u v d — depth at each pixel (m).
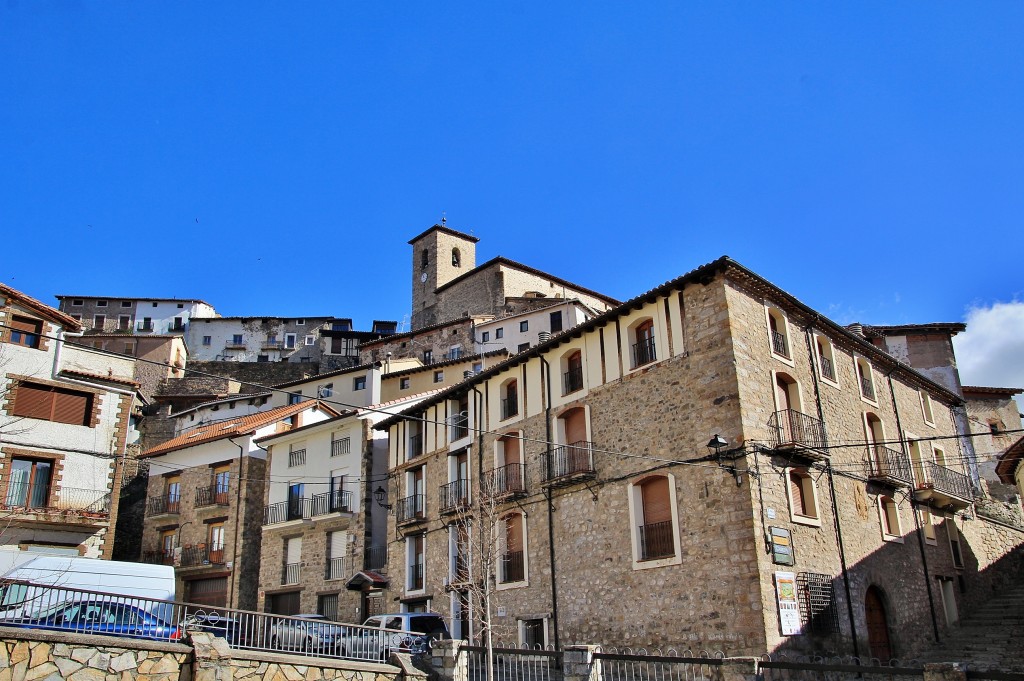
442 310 72.25
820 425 24.80
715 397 22.80
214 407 54.72
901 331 42.19
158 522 42.88
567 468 26.73
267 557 39.00
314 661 17.91
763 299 24.77
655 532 23.53
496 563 26.84
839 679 21.34
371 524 35.84
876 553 25.31
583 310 56.78
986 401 44.44
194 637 16.69
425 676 19.45
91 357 34.00
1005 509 37.41
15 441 29.83
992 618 28.73
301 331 76.06
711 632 21.05
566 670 16.52
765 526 21.17
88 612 16.52
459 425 31.27
